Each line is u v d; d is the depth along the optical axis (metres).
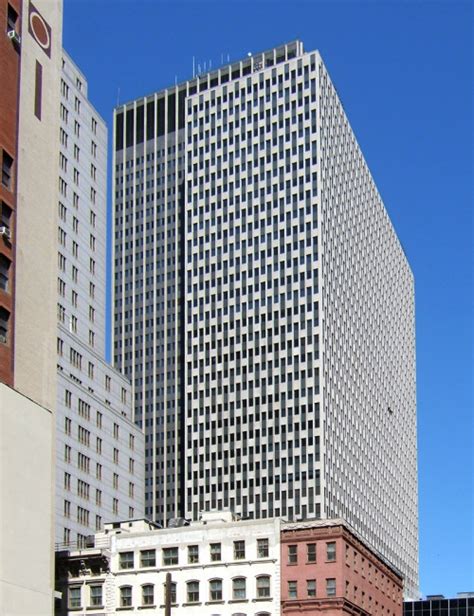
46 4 103.81
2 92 92.69
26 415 89.81
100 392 184.38
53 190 101.69
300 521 140.75
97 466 176.88
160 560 139.12
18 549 86.44
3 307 89.62
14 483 86.69
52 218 100.88
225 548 137.88
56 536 159.50
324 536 135.38
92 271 194.00
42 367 95.75
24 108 96.94
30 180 96.88
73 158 190.75
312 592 134.00
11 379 89.88
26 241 95.00
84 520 169.75
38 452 91.50
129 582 138.88
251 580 135.88
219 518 148.12
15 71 95.62
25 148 96.38
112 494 181.12
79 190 191.75
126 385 196.62
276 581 135.00
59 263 181.62
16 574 85.62
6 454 85.75
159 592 137.50
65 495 164.38
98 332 193.62
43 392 95.50
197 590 137.12
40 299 96.81
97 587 139.62
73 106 192.75
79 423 172.25
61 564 140.75
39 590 89.12
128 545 140.62
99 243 197.62
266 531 137.25
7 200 92.19
